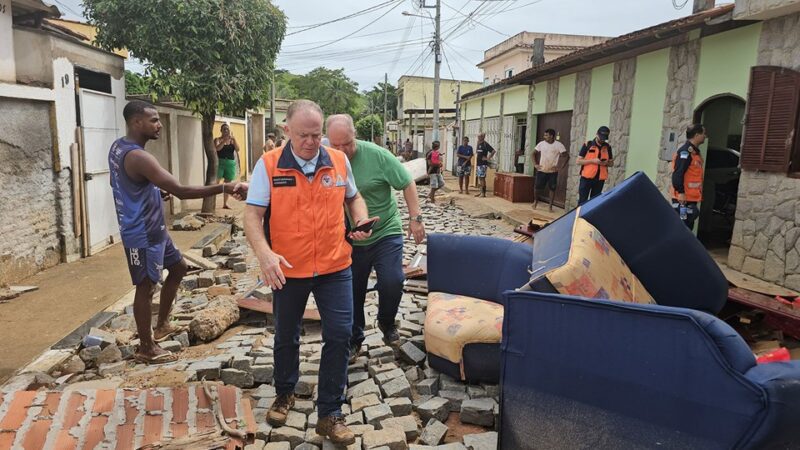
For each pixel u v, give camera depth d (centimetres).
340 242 316
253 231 294
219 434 293
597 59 1102
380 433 321
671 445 229
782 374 208
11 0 640
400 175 412
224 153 1251
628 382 239
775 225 651
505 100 1805
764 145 662
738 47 728
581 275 313
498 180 1592
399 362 436
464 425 350
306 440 326
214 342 477
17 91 619
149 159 394
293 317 322
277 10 1155
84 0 1020
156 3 984
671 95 886
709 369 217
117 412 308
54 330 486
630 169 1017
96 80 867
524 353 273
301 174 299
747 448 209
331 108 6781
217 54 1033
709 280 398
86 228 765
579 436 256
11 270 625
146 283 417
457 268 469
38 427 292
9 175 620
